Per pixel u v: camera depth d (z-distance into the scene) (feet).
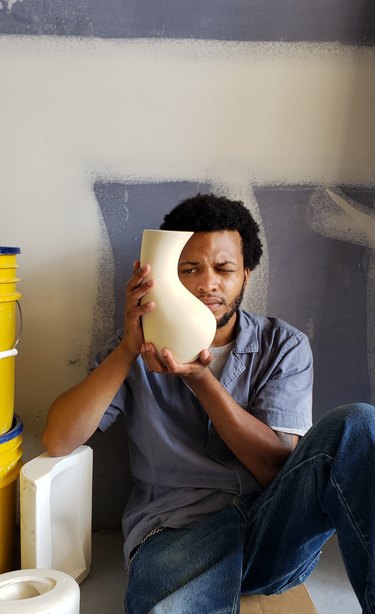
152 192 5.40
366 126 5.42
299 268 5.57
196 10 5.20
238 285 4.49
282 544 3.90
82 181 5.36
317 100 5.38
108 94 5.27
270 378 4.68
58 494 4.70
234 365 4.69
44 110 5.26
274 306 5.61
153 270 3.83
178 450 4.56
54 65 5.21
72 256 5.44
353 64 5.34
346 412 3.59
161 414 4.69
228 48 5.26
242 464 4.56
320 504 3.69
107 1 5.14
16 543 5.43
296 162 5.44
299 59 5.31
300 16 5.25
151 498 4.72
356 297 5.62
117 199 5.39
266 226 5.50
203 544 3.98
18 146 5.29
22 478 4.23
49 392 5.58
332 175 5.47
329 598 4.67
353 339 5.67
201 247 4.35
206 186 5.41
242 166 5.41
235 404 4.24
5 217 5.37
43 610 3.60
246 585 4.23
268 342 4.79
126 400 4.82
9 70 5.20
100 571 4.99
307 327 5.64
